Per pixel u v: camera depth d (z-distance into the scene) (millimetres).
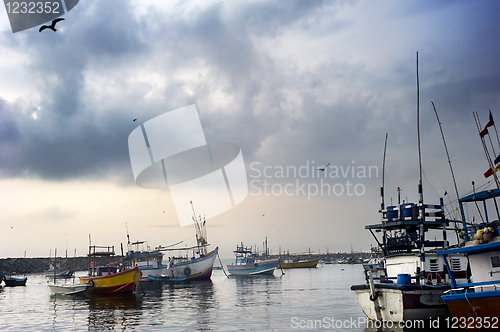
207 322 31828
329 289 62000
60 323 33469
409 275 28000
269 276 111438
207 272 89688
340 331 27453
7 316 38375
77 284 60031
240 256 122500
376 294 28094
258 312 36781
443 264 29656
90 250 62688
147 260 89250
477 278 24906
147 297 53000
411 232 31906
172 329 29266
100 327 31000
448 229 31094
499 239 23453
